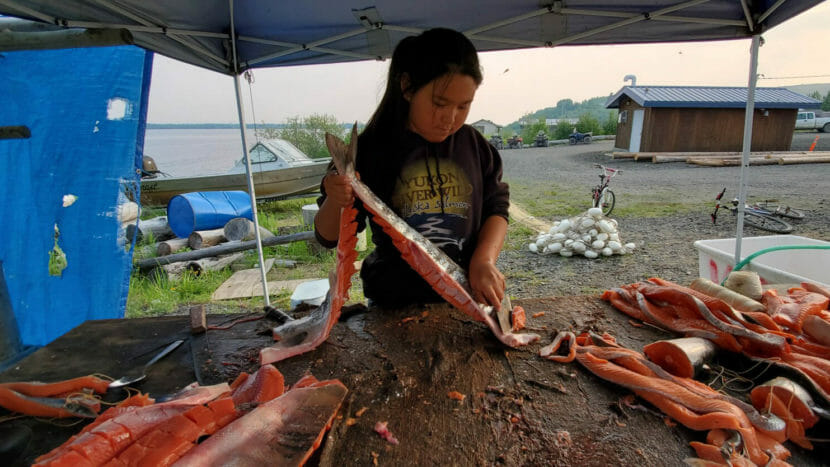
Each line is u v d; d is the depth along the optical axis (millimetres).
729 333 1607
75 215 3488
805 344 1600
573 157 21406
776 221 7562
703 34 3350
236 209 8031
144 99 3697
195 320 1925
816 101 18719
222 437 1071
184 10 2881
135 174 3746
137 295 5602
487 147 2082
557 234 7145
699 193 11219
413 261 1683
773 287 2371
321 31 3402
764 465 1141
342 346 1757
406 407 1378
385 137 1892
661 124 19203
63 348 1796
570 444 1215
